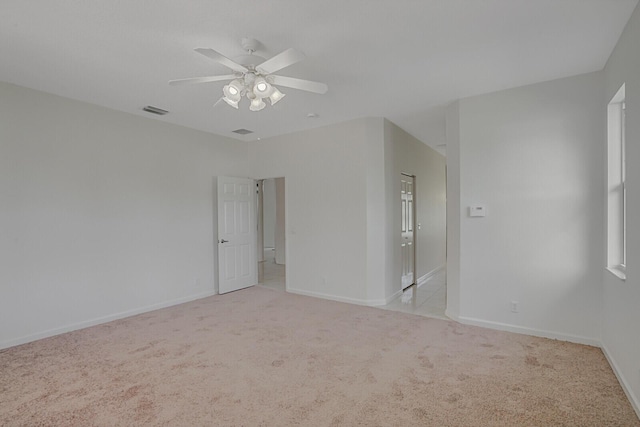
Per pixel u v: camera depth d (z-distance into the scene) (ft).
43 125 11.62
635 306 7.20
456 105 12.75
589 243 10.30
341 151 15.80
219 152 17.99
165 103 12.92
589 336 10.36
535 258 11.15
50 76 10.35
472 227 12.30
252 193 19.49
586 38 8.33
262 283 20.33
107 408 7.32
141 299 14.39
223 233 17.72
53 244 11.82
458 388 8.02
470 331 11.73
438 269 23.93
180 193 16.07
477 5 6.97
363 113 14.47
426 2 6.86
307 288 17.19
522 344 10.51
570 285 10.61
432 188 22.61
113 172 13.56
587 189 10.32
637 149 7.11
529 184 11.21
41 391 8.02
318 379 8.52
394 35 8.15
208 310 14.64
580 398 7.57
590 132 10.27
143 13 7.14
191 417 7.00
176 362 9.53
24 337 11.05
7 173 10.80
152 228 14.88
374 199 15.14
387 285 15.55
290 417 6.98
